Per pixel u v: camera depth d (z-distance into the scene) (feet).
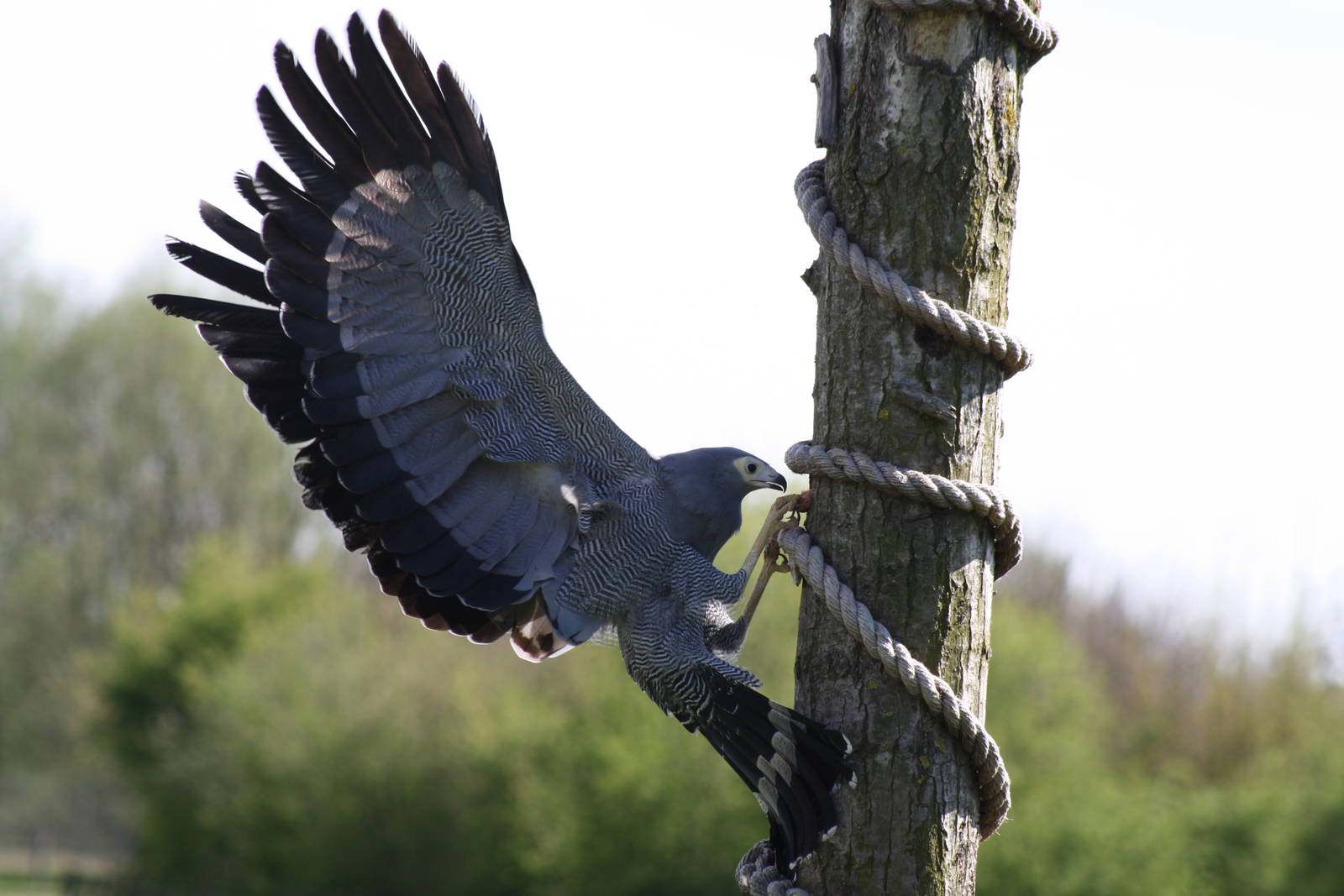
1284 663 144.77
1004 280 23.54
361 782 145.79
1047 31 23.97
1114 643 167.84
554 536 26.11
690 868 118.62
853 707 23.03
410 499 24.67
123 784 228.84
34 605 241.76
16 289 253.03
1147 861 113.60
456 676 148.25
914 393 22.80
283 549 252.62
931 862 22.57
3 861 234.99
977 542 23.25
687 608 26.81
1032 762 118.62
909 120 22.91
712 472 27.55
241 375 26.07
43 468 246.68
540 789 128.06
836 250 23.11
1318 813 114.93
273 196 22.90
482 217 24.21
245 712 156.66
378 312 23.73
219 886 163.43
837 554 23.39
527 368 25.04
